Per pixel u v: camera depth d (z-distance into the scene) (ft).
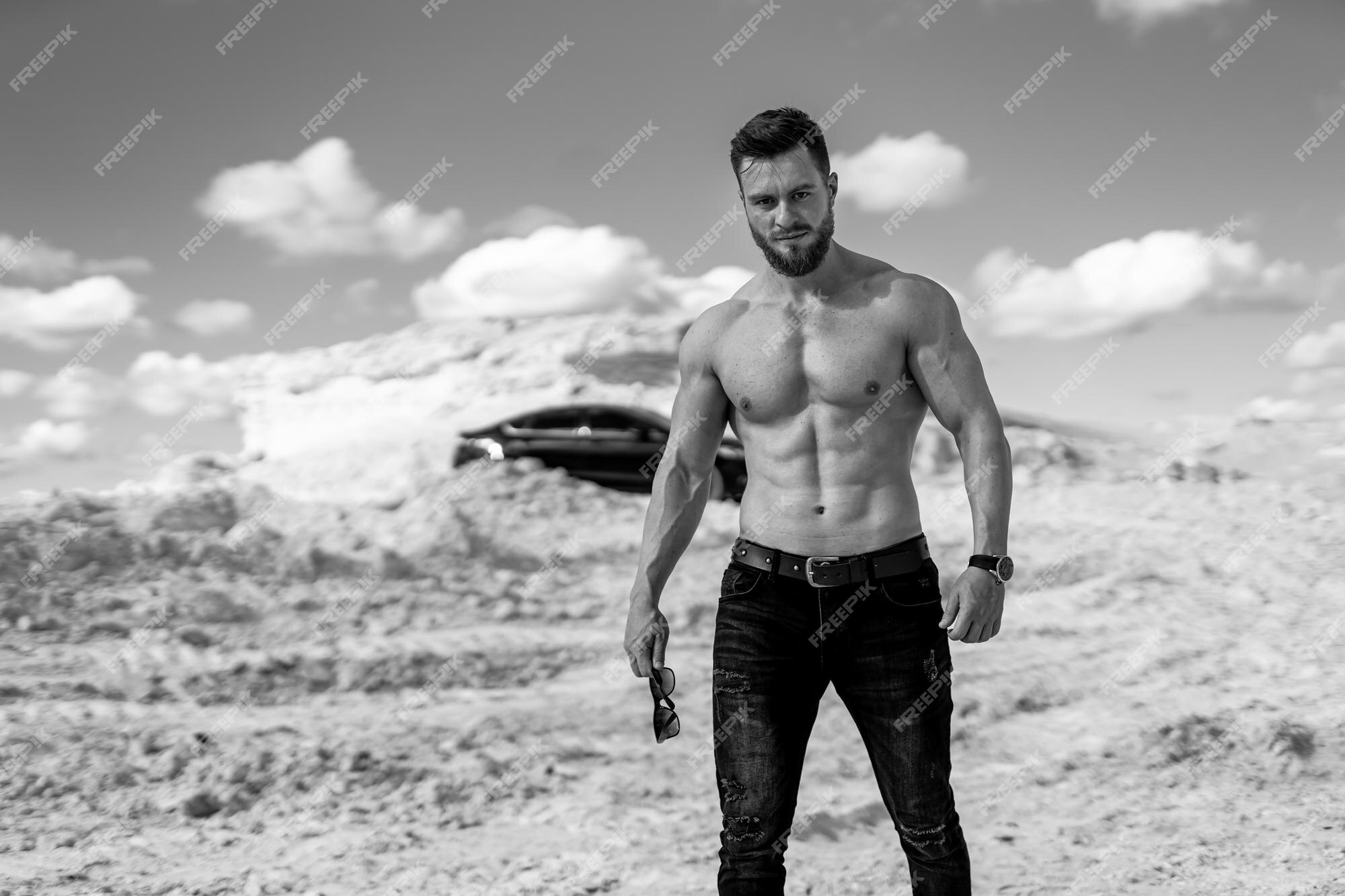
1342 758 15.98
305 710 17.70
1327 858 12.10
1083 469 52.31
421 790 14.39
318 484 51.03
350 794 14.30
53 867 11.96
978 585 7.74
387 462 52.85
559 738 16.61
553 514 36.47
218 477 50.21
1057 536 35.09
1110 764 15.93
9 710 16.57
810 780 15.29
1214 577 29.27
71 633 21.03
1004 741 17.30
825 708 18.10
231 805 13.89
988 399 8.14
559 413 44.29
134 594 23.08
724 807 8.05
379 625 22.76
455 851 12.63
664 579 8.71
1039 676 20.38
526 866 12.12
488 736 16.49
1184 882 11.59
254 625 22.36
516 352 89.92
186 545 25.66
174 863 12.21
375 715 17.48
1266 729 16.58
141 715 16.80
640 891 11.45
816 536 8.06
